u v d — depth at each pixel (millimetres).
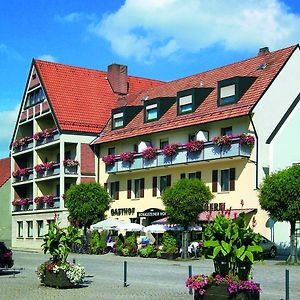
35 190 54812
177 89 47781
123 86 56375
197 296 13609
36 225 54375
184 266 29312
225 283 13227
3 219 62125
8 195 62688
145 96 51875
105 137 49469
